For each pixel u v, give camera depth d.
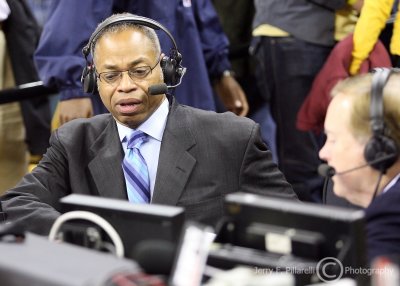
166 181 4.25
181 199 4.23
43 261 2.52
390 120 3.24
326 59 7.15
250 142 4.35
